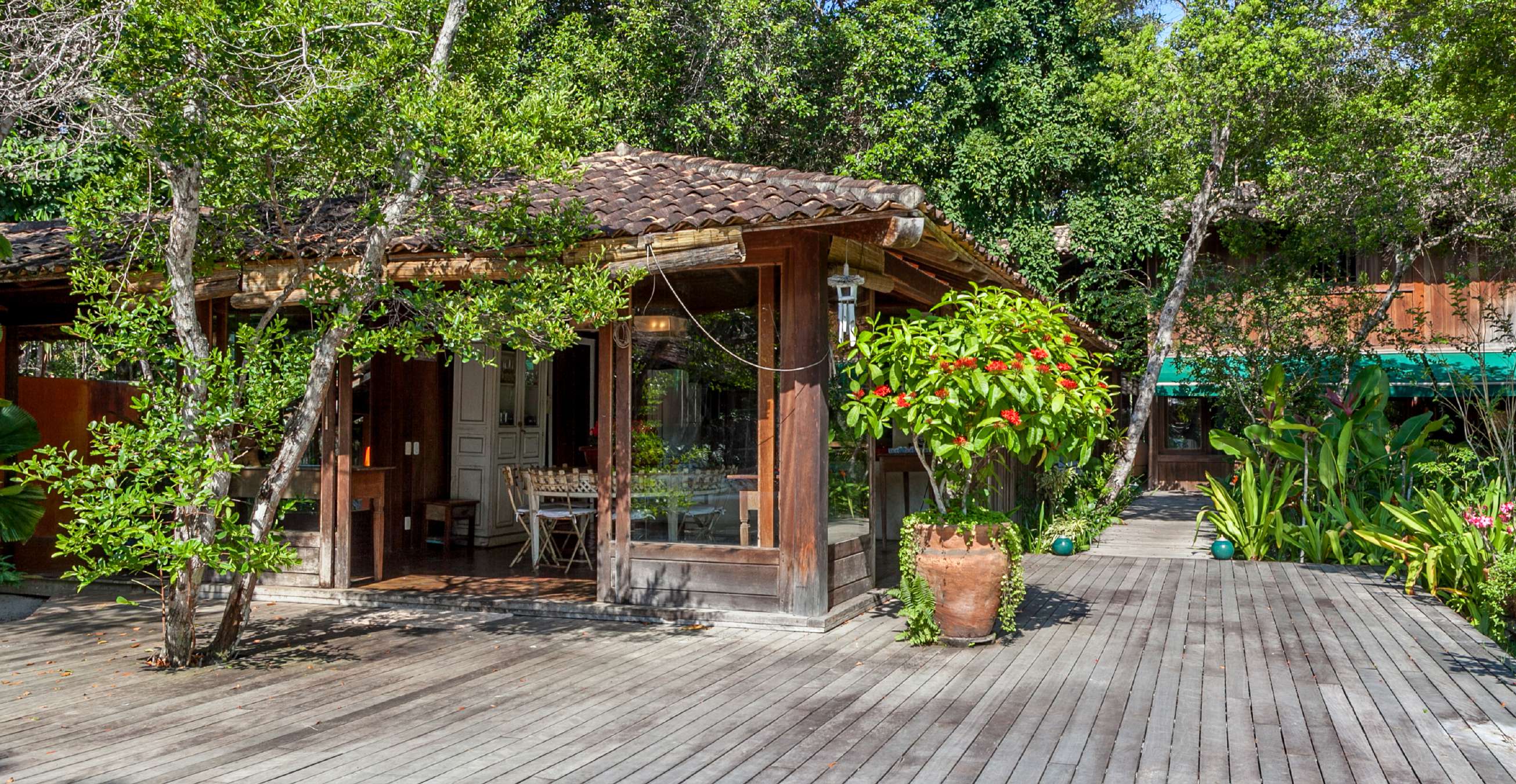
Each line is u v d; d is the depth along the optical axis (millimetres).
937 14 21922
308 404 6637
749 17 17969
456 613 8250
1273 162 16469
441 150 6340
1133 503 19812
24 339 10578
